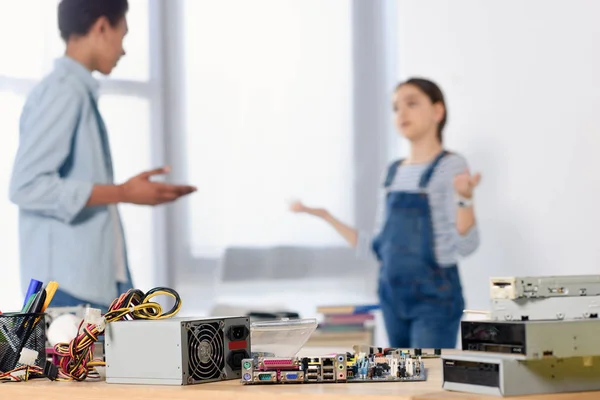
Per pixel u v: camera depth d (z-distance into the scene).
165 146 4.15
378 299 4.35
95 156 3.75
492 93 4.57
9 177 3.64
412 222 4.26
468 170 4.31
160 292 1.29
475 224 4.23
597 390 1.06
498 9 4.56
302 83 4.50
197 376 1.19
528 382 1.01
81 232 3.67
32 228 3.61
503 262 4.53
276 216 4.41
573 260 4.41
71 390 1.23
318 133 4.53
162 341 1.19
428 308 4.21
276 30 4.45
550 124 4.46
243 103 4.36
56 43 3.76
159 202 3.91
